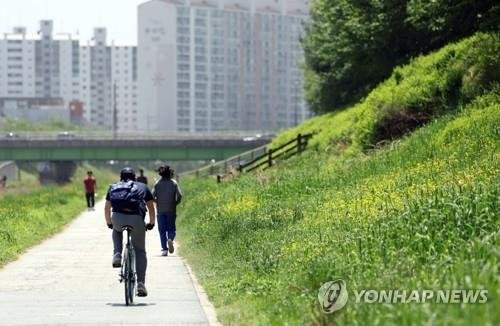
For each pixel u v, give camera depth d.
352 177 54.88
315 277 25.62
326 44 121.81
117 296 32.06
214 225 50.91
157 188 50.19
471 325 14.80
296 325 21.03
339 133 84.12
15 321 25.78
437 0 83.81
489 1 82.88
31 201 100.06
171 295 32.28
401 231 28.55
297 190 58.50
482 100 59.53
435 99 68.75
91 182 103.25
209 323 25.39
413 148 55.22
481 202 29.17
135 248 30.70
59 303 30.09
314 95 146.00
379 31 101.38
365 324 18.12
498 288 18.14
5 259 45.56
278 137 129.62
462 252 23.14
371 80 117.25
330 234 33.97
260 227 44.84
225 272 35.03
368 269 25.00
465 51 70.94
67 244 56.50
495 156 42.53
